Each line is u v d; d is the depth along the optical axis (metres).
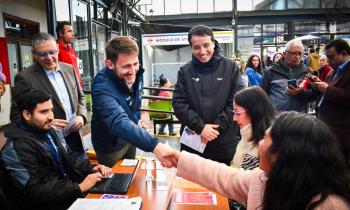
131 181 1.80
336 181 0.88
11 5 5.76
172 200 1.71
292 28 13.45
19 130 1.75
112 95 1.77
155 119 6.17
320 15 13.40
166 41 7.89
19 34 6.23
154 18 13.76
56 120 2.09
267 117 1.66
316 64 6.58
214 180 1.46
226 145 2.18
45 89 2.27
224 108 2.20
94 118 1.99
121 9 8.73
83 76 5.60
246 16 13.54
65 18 4.65
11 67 5.96
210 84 2.20
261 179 1.20
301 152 0.89
